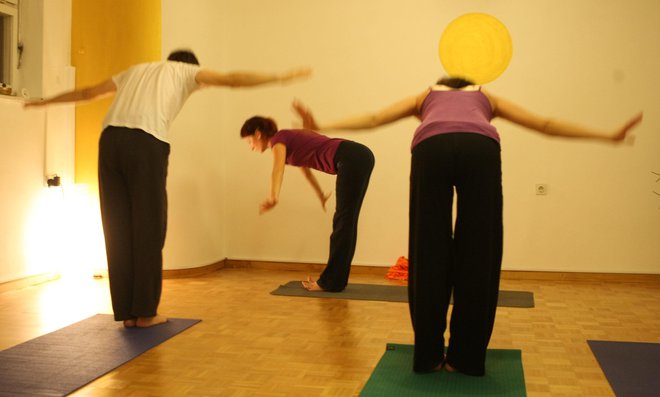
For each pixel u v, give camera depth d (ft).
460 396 7.51
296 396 7.59
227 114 18.21
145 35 16.14
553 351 9.59
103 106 16.39
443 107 8.23
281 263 18.03
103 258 16.26
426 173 7.94
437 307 8.14
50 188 15.74
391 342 10.02
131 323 10.74
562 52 16.34
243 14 18.08
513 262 16.79
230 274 17.11
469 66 16.78
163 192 10.53
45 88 15.69
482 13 16.67
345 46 17.53
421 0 17.02
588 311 12.56
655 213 16.11
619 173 16.25
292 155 14.07
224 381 8.13
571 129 8.20
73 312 12.00
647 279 16.10
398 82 17.25
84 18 16.42
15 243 14.60
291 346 9.76
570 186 16.47
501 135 16.70
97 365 8.66
